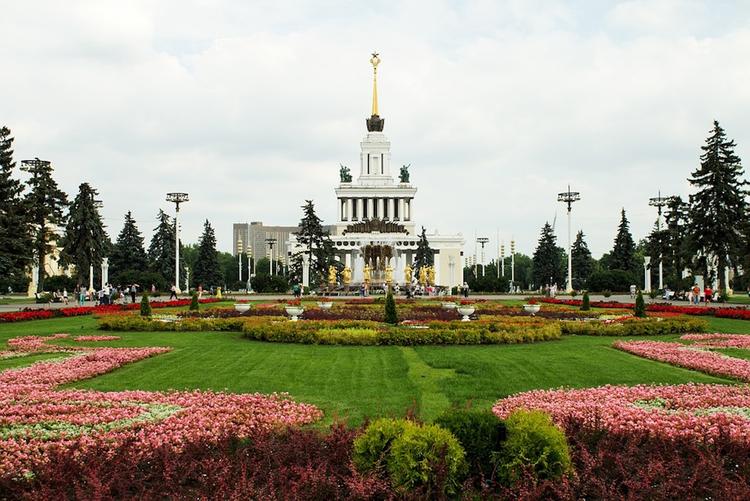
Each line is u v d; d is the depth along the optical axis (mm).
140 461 9625
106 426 13055
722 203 59281
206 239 112500
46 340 27719
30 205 50250
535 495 8297
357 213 136250
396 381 17844
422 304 50250
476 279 100562
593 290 91312
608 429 10594
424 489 8664
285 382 17812
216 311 41844
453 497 8977
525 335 27281
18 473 9625
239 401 15180
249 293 93625
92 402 15133
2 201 48812
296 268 97750
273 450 9656
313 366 20500
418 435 8984
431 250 118438
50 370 19156
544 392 16031
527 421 9266
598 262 151375
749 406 14516
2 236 48000
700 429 11984
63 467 8977
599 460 9109
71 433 12594
